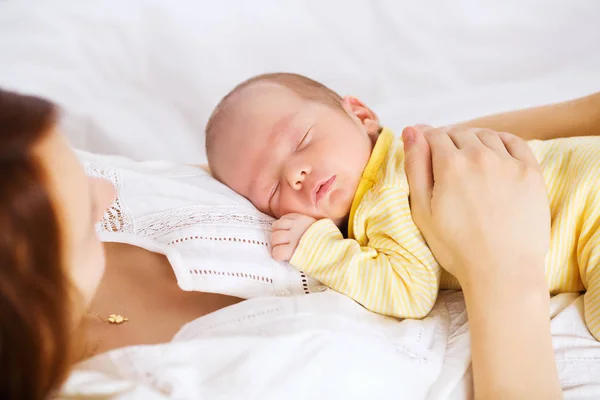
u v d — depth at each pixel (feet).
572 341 2.84
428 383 2.67
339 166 3.61
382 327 2.94
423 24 5.82
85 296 2.12
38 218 1.63
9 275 1.55
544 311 2.59
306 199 3.57
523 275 2.64
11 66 5.39
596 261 2.97
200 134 5.44
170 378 2.09
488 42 5.72
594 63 5.42
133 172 3.62
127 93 5.55
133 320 2.92
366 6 5.90
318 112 3.82
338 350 2.45
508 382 2.44
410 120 5.26
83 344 2.28
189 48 5.77
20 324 1.57
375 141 3.98
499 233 2.75
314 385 2.34
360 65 5.77
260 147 3.81
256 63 5.84
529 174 2.93
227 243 3.16
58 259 1.70
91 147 5.18
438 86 5.57
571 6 5.74
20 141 1.68
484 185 2.89
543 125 4.14
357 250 3.20
